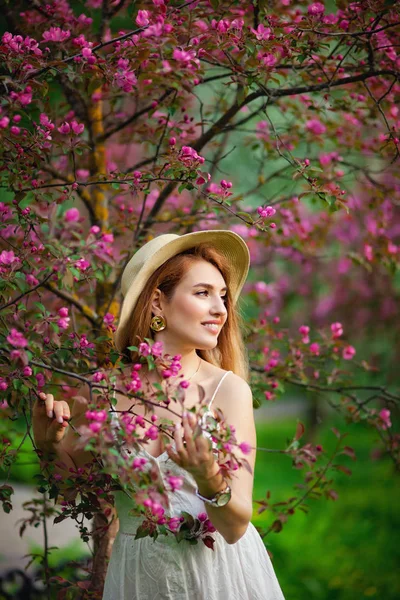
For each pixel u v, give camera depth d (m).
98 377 1.80
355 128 3.33
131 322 2.22
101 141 3.13
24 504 2.75
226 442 1.68
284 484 7.59
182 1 2.62
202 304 2.15
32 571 4.45
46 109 2.47
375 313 7.27
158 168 2.35
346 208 2.16
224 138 3.30
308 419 8.49
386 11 2.42
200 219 3.06
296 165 2.27
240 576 2.08
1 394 1.92
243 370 2.47
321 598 4.33
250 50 2.25
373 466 7.59
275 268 6.98
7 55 2.10
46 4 2.88
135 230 3.00
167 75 2.12
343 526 5.46
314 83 2.80
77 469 2.02
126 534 2.10
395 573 4.57
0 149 2.13
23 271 2.19
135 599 2.04
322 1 2.65
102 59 2.12
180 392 1.71
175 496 2.00
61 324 1.88
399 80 2.55
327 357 3.14
